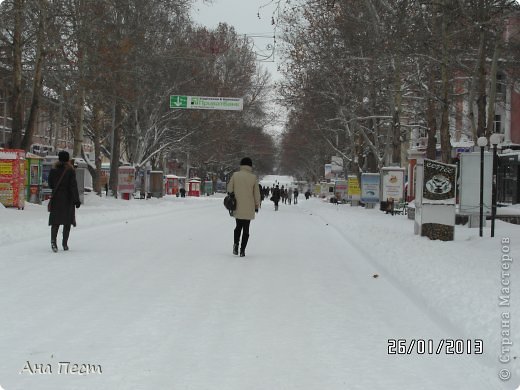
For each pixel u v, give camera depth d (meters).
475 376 5.50
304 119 46.72
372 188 39.28
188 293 8.98
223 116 53.34
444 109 23.00
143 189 53.75
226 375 5.38
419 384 5.25
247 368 5.59
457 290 8.43
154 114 47.62
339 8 27.80
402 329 7.16
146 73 39.50
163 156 64.69
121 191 45.88
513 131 43.62
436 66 25.73
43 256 12.57
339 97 38.00
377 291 9.56
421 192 16.89
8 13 26.88
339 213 32.38
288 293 9.20
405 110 41.22
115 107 42.75
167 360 5.77
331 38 30.47
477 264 11.18
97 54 30.14
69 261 11.89
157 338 6.52
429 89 25.78
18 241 15.49
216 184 105.50
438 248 13.84
